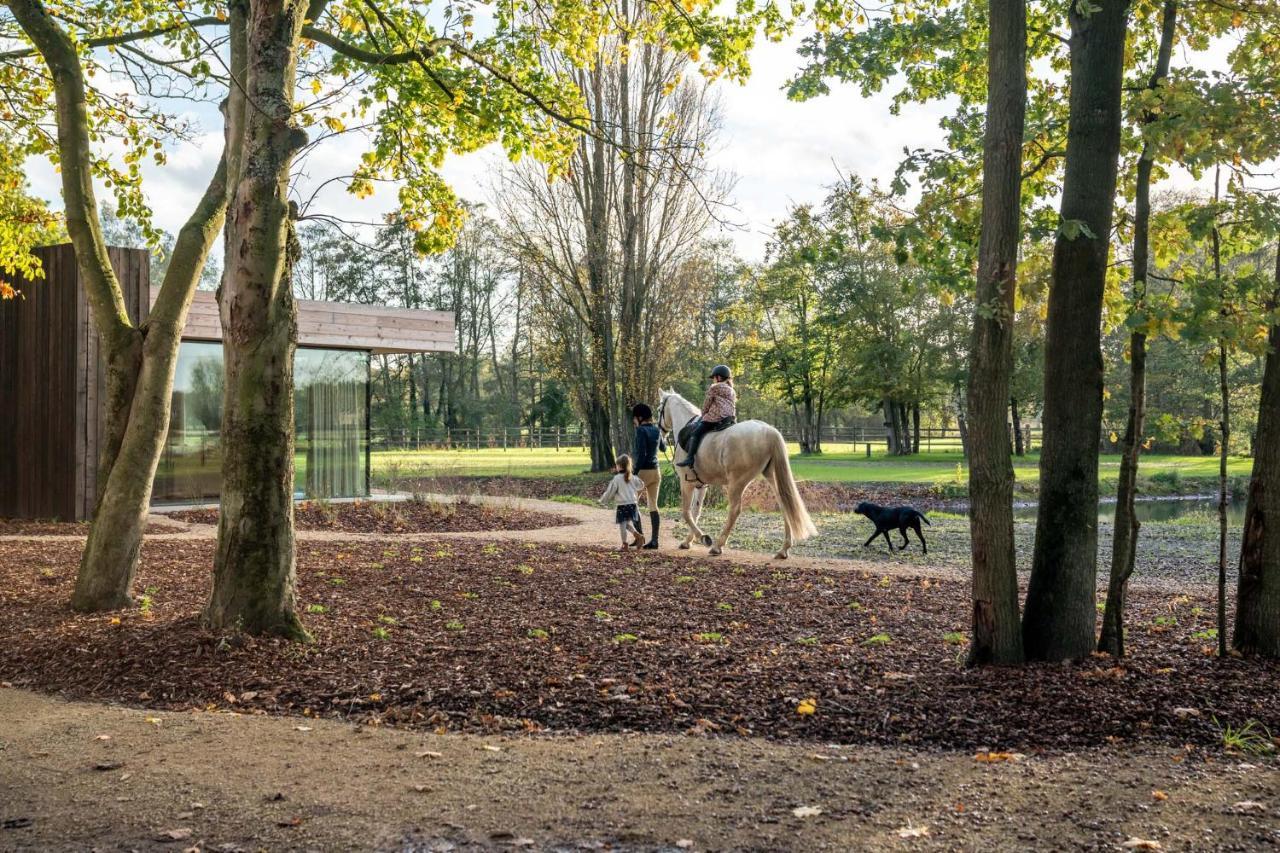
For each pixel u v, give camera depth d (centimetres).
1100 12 609
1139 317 568
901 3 777
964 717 502
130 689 566
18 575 947
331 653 642
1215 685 545
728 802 389
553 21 1096
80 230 838
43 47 840
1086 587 628
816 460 4366
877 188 678
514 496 2183
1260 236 624
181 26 1027
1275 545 618
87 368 1560
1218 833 356
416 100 1052
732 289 6350
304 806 385
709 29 999
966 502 2519
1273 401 616
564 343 3275
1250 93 565
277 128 667
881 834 357
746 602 878
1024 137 635
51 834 358
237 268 663
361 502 1855
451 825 366
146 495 812
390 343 1959
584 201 3075
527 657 635
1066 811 378
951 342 4575
